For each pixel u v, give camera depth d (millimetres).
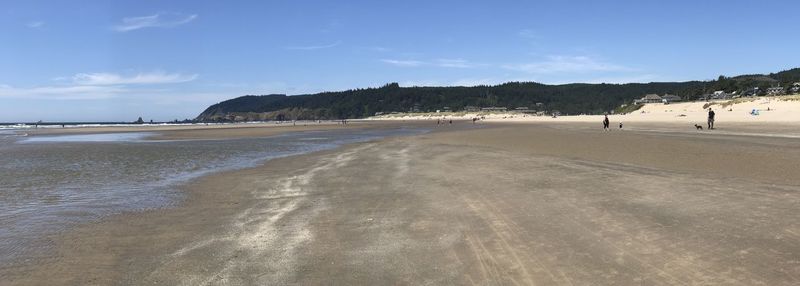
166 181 15891
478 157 20234
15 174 18359
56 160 24438
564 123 88312
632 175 13547
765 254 6172
